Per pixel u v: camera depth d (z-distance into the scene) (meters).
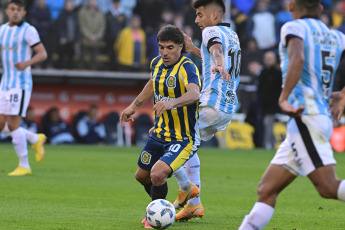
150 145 22.59
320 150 16.75
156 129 22.50
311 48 16.98
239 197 31.47
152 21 80.00
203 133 25.48
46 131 71.69
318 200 30.84
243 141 76.12
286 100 16.56
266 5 80.75
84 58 76.69
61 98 78.81
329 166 16.72
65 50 75.50
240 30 80.81
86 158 51.66
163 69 22.39
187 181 22.89
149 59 79.38
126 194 31.39
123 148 66.19
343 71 69.38
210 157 56.72
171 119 22.11
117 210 26.30
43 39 74.50
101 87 80.25
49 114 71.88
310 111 16.89
